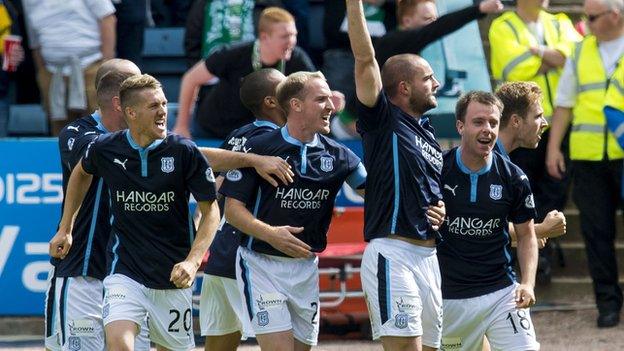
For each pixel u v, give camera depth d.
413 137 17.75
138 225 17.58
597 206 25.25
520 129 18.55
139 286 17.55
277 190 18.12
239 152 18.27
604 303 25.31
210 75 24.44
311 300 18.50
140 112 17.11
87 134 18.23
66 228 17.91
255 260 18.33
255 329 18.27
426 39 23.70
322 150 18.34
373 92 17.45
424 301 17.67
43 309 24.86
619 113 24.83
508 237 18.22
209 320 20.00
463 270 18.03
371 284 17.69
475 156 17.73
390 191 17.62
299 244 17.89
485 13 23.56
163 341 17.92
